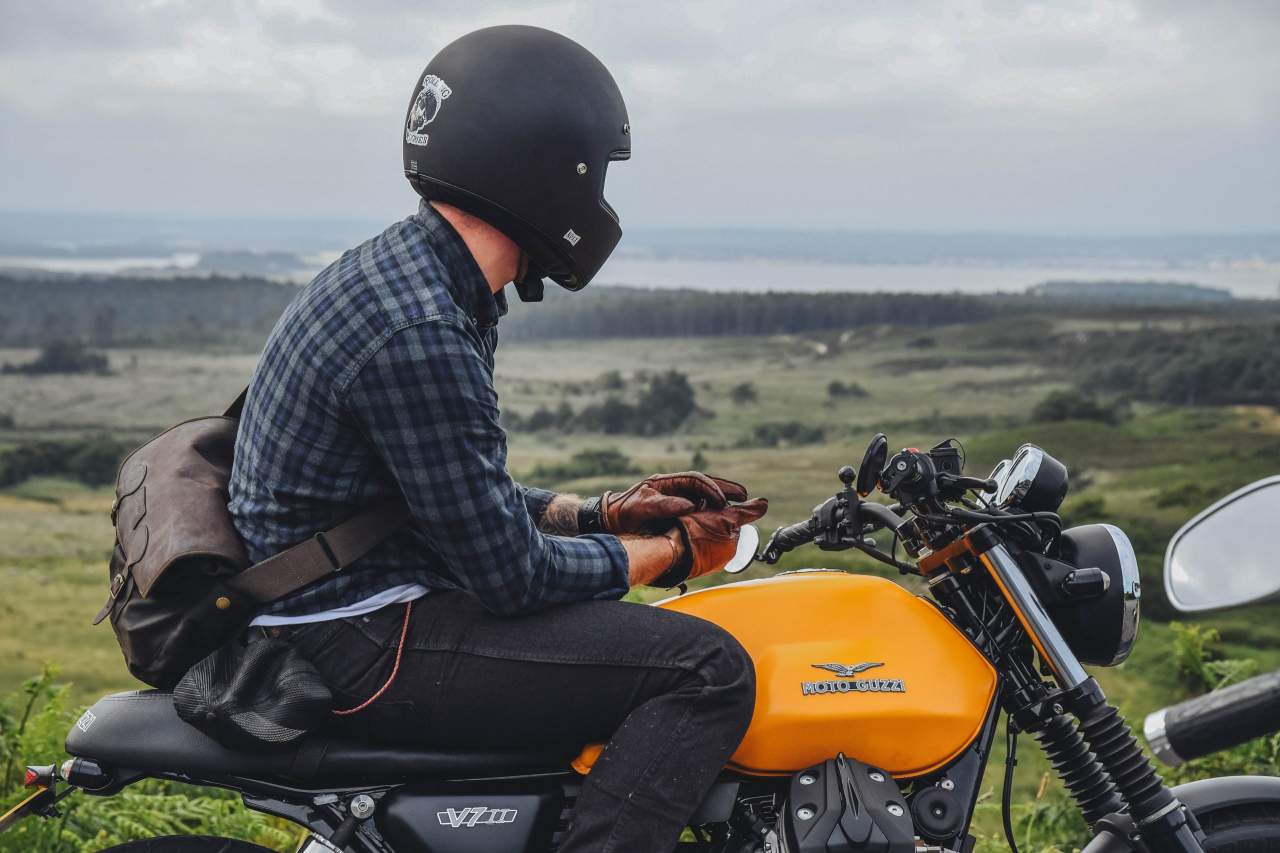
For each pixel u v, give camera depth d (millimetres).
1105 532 2100
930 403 117000
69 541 57156
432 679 1858
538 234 1940
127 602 1854
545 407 118688
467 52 1914
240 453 1928
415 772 1892
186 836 2018
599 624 1888
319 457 1821
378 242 1908
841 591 2066
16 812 1902
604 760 1854
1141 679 4551
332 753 1872
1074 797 2119
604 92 1967
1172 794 2016
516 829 1870
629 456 84375
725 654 1875
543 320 172375
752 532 2061
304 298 1876
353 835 1901
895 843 1805
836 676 1938
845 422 104688
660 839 1823
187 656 1843
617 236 2055
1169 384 97750
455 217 1935
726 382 137375
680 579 2096
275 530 1849
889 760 1919
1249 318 176625
